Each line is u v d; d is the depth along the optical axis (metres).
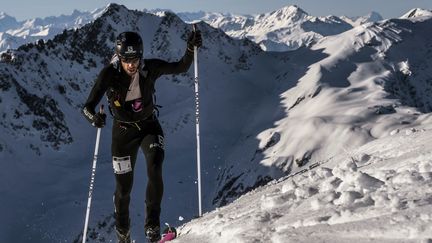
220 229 5.03
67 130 142.75
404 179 4.43
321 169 6.34
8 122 134.50
